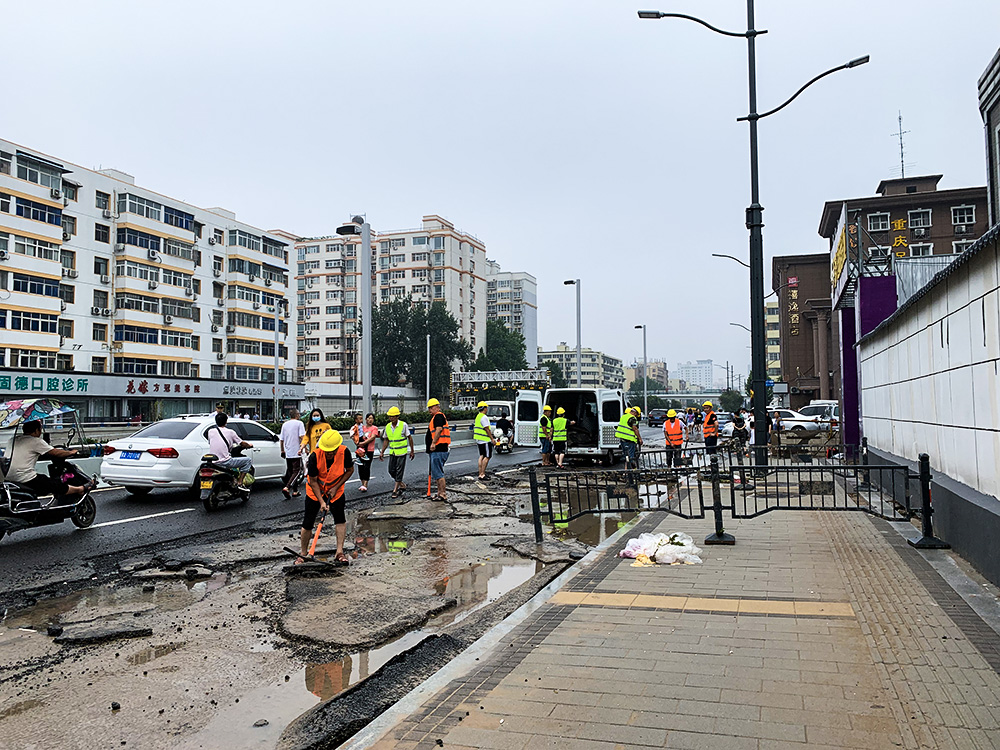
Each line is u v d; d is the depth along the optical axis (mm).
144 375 52531
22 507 9281
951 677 4258
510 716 3885
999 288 6500
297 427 13812
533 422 27078
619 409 21641
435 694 4219
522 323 137375
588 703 4027
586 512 9422
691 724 3723
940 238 47750
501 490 15453
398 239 102000
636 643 5055
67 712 4340
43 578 7531
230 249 64125
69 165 49812
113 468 13039
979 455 7289
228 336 63344
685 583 6789
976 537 6832
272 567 8164
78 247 50656
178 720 4234
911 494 10266
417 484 16453
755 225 15750
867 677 4301
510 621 5664
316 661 5234
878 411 13773
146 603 6680
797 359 61406
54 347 48188
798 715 3793
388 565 8328
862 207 49156
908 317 10695
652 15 15188
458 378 76688
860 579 6711
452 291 103125
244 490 12820
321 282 102438
